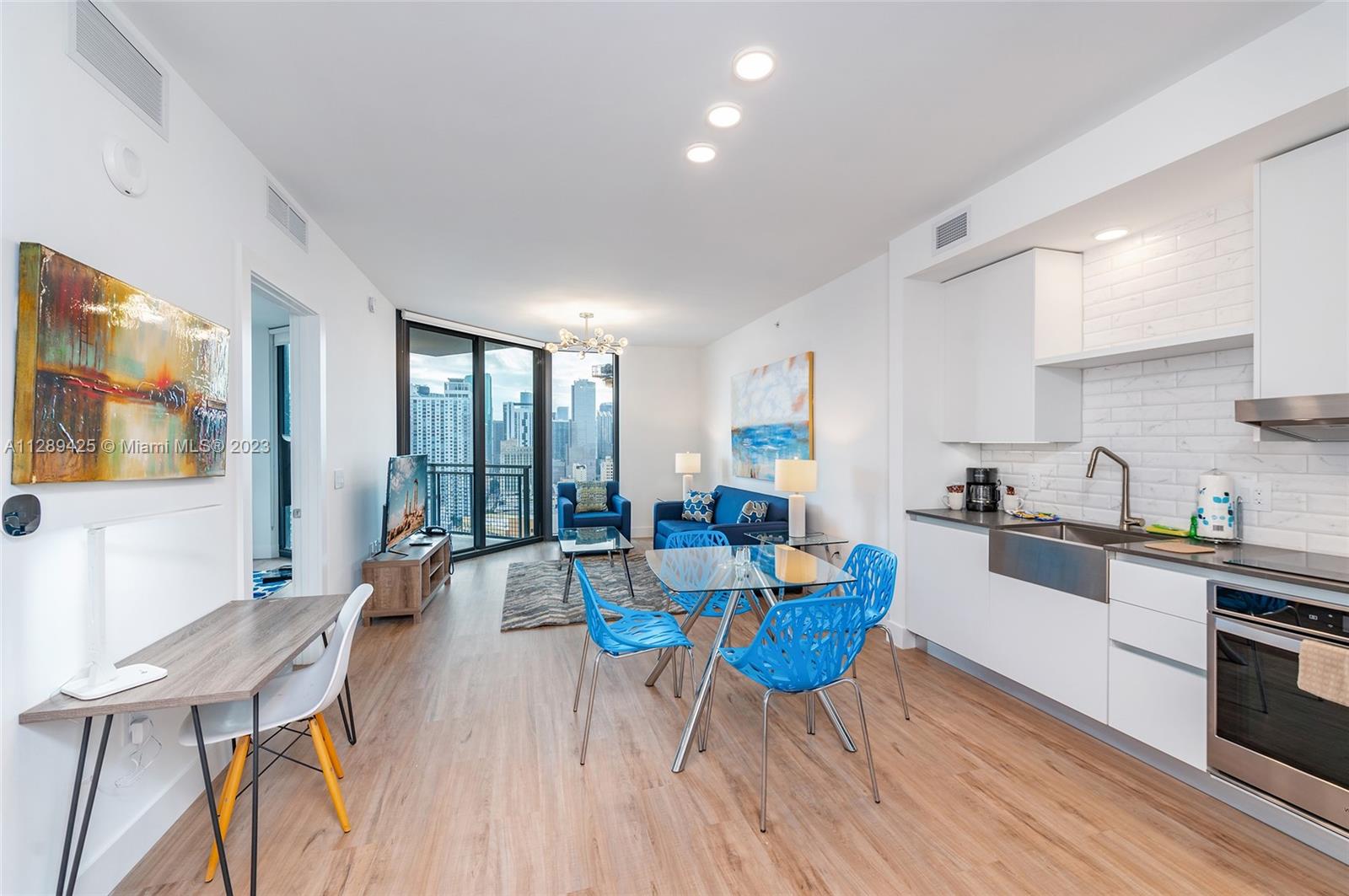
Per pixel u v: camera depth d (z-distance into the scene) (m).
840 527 4.56
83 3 1.52
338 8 1.67
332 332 3.68
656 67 1.96
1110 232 2.78
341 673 1.84
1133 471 2.82
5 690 1.29
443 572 5.12
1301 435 2.10
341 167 2.67
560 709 2.78
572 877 1.69
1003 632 2.84
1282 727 1.74
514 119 2.28
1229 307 2.41
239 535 2.34
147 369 1.72
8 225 1.30
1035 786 2.13
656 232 3.54
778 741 2.48
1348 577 1.69
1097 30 1.78
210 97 2.11
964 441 3.49
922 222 3.38
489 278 4.54
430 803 2.04
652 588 5.07
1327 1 1.67
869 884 1.66
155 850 1.79
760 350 6.04
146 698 1.40
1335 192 1.82
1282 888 1.64
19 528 1.31
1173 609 2.06
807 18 1.72
